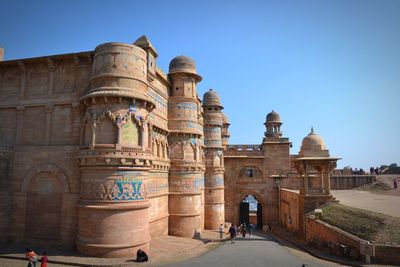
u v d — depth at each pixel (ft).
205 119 111.96
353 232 58.39
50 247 57.00
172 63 85.87
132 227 52.08
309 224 78.48
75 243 55.47
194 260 51.47
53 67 63.67
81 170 55.31
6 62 65.26
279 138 132.98
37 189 60.64
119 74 55.06
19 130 63.72
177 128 81.87
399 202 86.07
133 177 53.52
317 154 85.56
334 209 76.18
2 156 60.64
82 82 61.36
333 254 60.39
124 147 52.90
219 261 50.78
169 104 82.99
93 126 53.93
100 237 50.75
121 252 50.52
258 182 131.95
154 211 70.59
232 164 133.90
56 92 62.75
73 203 57.72
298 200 93.09
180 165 80.94
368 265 49.52
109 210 51.24
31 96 64.23
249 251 61.52
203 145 100.99
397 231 53.42
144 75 59.31
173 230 79.00
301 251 67.15
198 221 82.74
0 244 58.59
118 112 53.83
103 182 52.19
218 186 108.37
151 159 56.90
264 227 127.13
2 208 59.47
